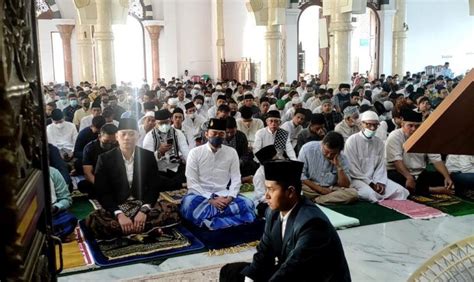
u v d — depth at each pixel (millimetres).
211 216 3791
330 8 9039
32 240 1073
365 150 4559
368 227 3805
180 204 4035
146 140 5035
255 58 15906
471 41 17375
